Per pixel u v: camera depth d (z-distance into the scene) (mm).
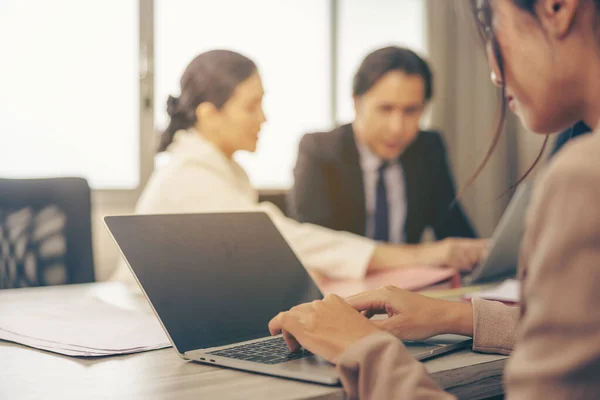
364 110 2658
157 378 657
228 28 3326
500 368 729
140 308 1146
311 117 3602
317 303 737
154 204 1769
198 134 1868
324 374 626
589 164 435
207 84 1811
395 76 2568
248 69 1832
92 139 3014
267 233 998
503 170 3906
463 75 3832
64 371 694
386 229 2770
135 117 3102
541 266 443
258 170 3426
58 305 1185
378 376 578
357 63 3742
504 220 1513
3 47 2822
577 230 426
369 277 1745
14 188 1675
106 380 652
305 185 2719
